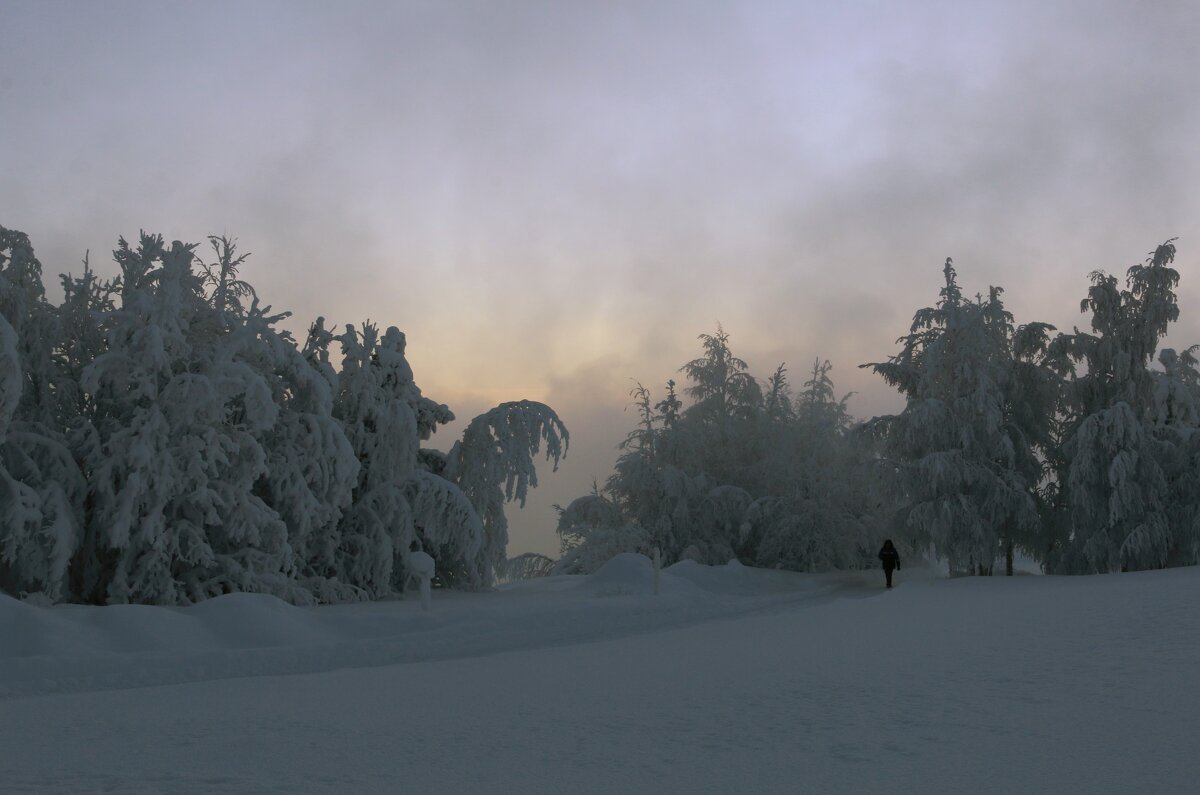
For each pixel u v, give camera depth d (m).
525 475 31.88
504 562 32.59
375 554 28.11
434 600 26.27
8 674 12.84
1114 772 4.88
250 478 23.75
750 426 48.91
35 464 21.84
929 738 5.96
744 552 46.69
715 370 49.56
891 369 36.75
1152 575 24.59
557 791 4.97
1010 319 35.62
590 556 42.38
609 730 6.75
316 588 26.03
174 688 10.88
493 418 32.09
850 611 18.56
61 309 25.12
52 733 7.42
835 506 44.78
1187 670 8.09
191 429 23.28
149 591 21.98
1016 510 33.34
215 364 23.94
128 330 23.50
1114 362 34.00
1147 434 33.09
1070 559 34.19
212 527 24.19
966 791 4.65
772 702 7.68
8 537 20.17
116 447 22.42
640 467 44.78
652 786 5.02
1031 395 36.12
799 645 12.30
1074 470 32.75
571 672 10.73
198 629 16.19
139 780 5.44
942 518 32.84
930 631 12.88
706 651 12.34
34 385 24.19
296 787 5.19
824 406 52.16
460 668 11.94
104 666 13.62
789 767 5.35
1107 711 6.54
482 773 5.45
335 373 29.17
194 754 6.25
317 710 8.28
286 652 15.39
